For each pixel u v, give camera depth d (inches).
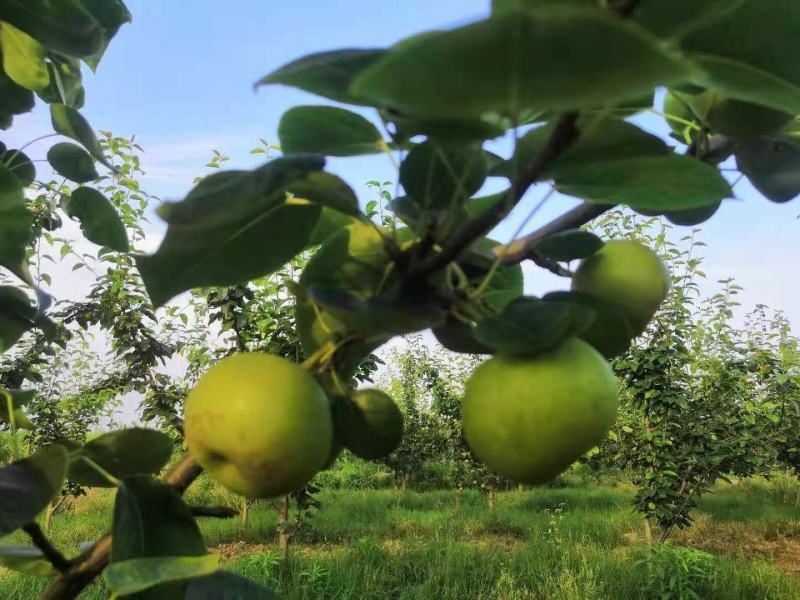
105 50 20.9
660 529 113.3
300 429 9.7
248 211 9.7
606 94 5.5
